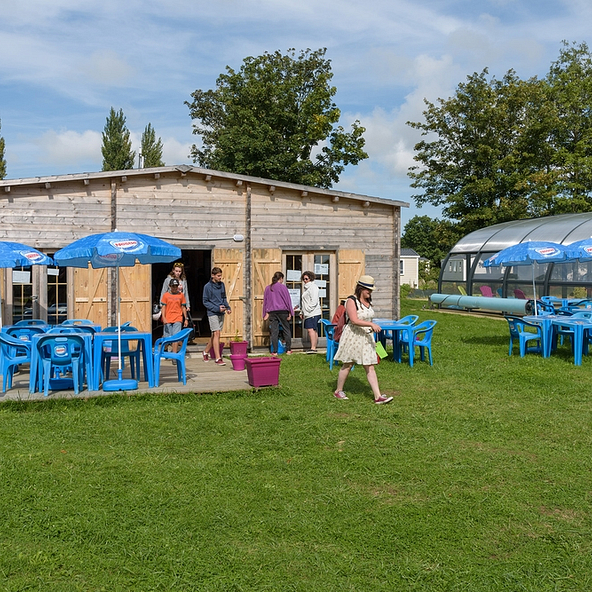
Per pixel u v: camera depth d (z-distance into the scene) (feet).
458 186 113.80
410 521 14.35
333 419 23.38
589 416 24.18
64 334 25.57
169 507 14.98
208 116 123.85
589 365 36.22
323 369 35.12
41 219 39.42
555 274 66.64
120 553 12.69
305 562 12.45
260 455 19.02
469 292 79.97
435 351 41.93
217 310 37.01
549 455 19.29
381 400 26.13
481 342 47.52
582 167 108.99
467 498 15.79
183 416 23.68
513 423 23.04
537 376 32.27
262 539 13.44
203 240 42.50
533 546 13.25
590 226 66.95
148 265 41.24
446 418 23.70
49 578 11.73
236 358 34.12
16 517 14.21
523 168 109.29
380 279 46.37
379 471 17.62
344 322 27.14
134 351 30.42
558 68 126.31
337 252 45.19
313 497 15.72
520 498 15.80
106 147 185.37
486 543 13.38
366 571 12.14
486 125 107.96
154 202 41.50
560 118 111.86
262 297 43.80
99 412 24.17
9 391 26.94
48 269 39.75
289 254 44.62
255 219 43.60
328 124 109.09
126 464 17.98
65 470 17.35
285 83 111.65
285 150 107.14
